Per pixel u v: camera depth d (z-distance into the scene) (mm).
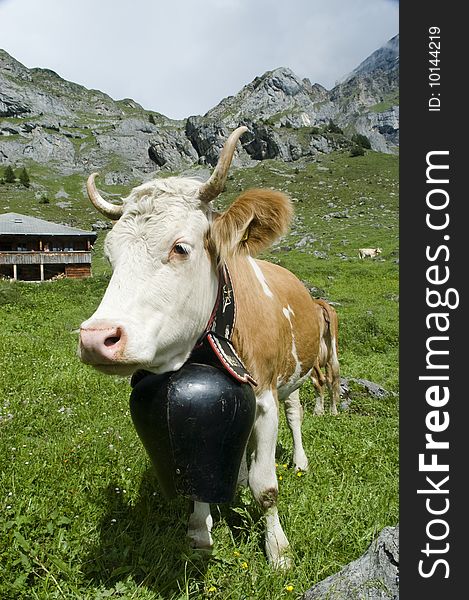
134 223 2725
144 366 2613
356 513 4125
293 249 44469
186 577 3256
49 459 4766
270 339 3637
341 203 74375
